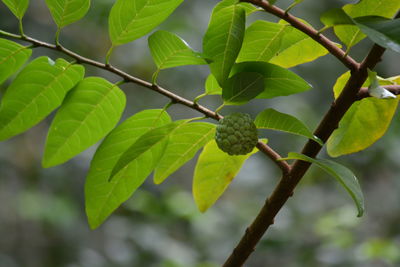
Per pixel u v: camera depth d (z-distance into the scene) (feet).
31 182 22.50
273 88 6.10
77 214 21.85
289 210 22.65
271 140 22.77
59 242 22.12
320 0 22.43
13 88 6.33
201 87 22.52
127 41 6.10
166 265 19.35
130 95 22.91
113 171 6.07
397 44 4.78
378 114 7.02
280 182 6.39
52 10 6.05
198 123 6.46
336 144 7.21
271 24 6.57
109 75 22.66
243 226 21.94
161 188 22.66
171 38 5.73
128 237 20.45
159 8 5.81
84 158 21.86
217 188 7.38
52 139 6.59
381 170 23.61
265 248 20.70
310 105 22.63
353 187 5.45
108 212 6.72
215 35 5.75
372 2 6.18
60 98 6.52
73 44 21.03
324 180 25.03
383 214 23.54
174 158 6.87
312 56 7.09
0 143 22.90
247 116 6.06
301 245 20.93
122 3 5.78
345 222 19.90
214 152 7.04
